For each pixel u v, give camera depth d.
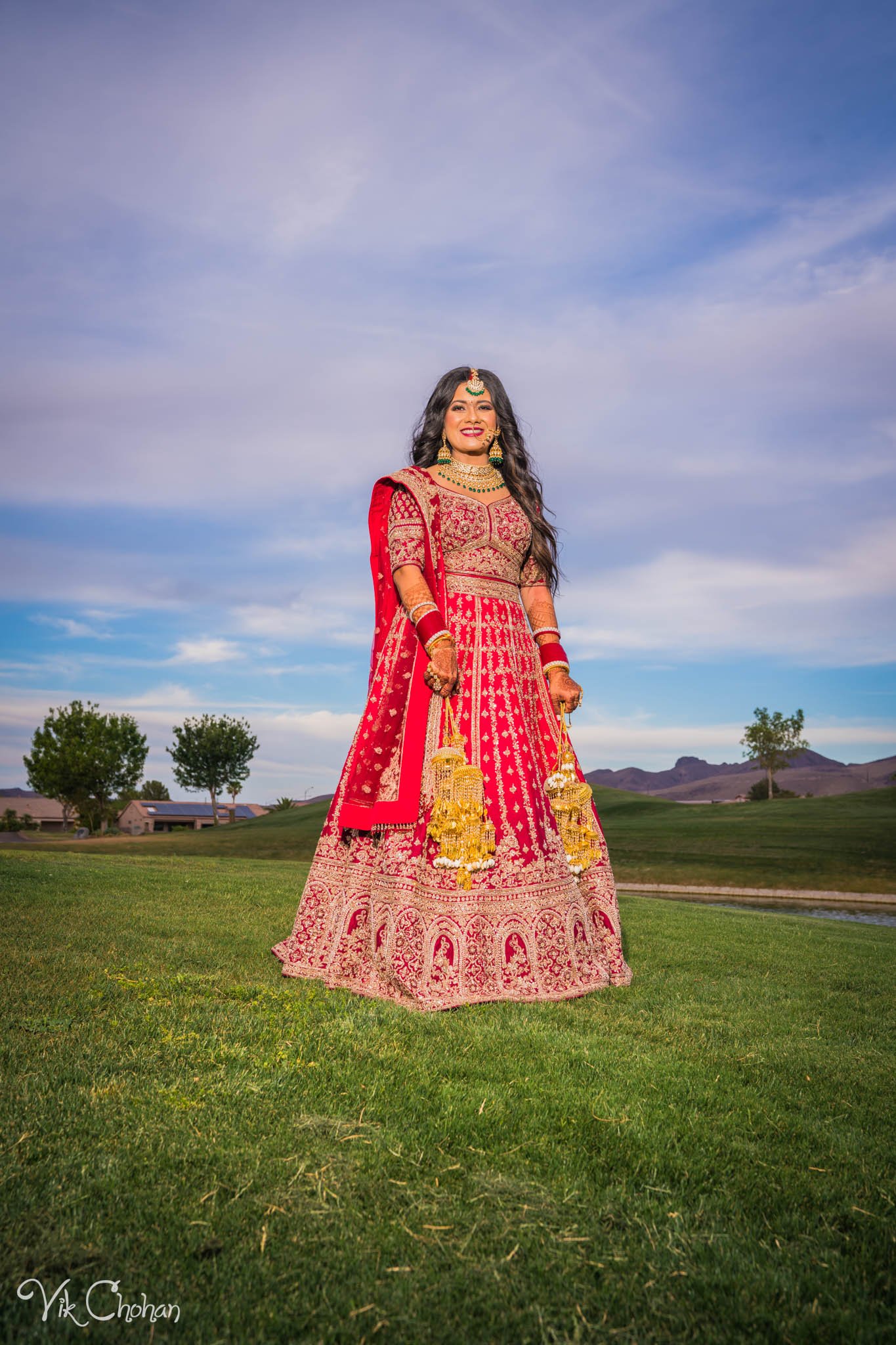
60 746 70.56
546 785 4.33
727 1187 2.05
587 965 3.95
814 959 5.71
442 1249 1.70
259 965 4.26
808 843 33.91
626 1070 2.81
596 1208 1.90
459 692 4.11
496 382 4.68
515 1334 1.47
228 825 62.25
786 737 73.12
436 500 4.36
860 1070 3.02
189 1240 1.68
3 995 3.33
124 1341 1.39
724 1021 3.63
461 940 3.66
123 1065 2.56
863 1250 1.79
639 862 31.06
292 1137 2.14
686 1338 1.48
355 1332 1.45
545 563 4.71
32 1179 1.86
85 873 8.48
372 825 3.96
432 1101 2.44
